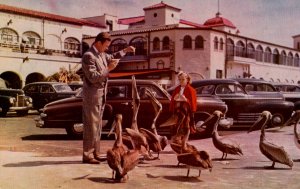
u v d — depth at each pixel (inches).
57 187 192.7
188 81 285.6
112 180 209.0
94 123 254.8
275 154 249.8
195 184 206.4
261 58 1744.6
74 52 1558.8
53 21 1477.6
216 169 248.2
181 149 221.0
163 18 1571.1
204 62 1430.9
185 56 1425.9
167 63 1457.9
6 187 189.0
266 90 557.9
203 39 1425.9
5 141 395.5
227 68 1529.3
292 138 426.6
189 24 1577.3
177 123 276.5
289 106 530.9
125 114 406.3
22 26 1380.4
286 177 227.3
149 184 203.3
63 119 418.9
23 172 224.4
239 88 522.6
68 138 426.9
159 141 272.4
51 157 282.2
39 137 437.1
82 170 232.4
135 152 211.2
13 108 746.8
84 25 1615.4
